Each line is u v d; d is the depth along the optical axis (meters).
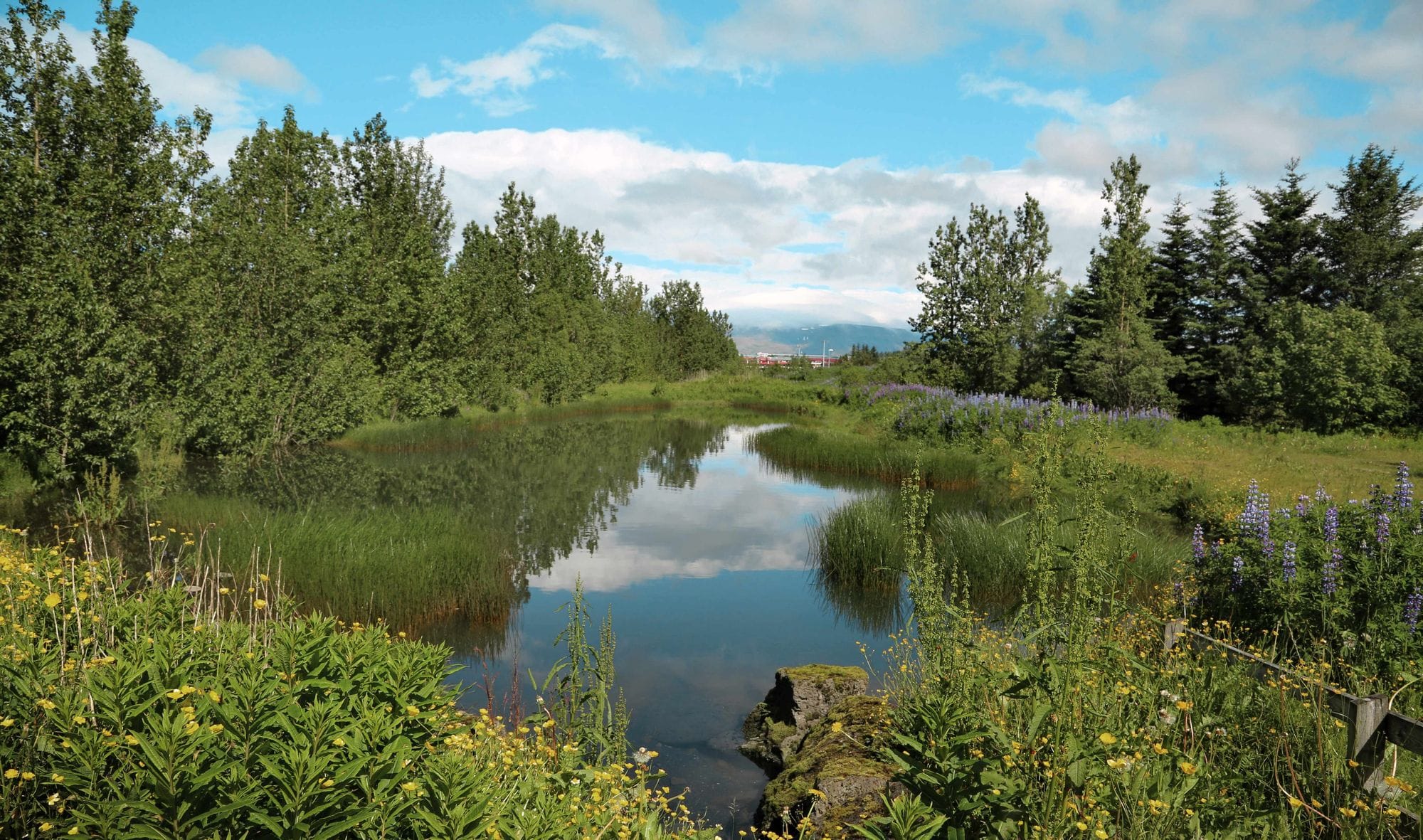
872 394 36.31
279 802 2.35
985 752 3.34
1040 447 3.85
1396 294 32.47
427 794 2.53
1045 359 35.00
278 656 3.10
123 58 18.44
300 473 19.80
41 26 17.09
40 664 3.08
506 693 6.86
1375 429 22.50
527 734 4.58
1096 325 33.59
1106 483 3.55
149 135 19.02
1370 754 3.27
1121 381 27.95
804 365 66.06
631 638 8.89
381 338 30.88
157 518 12.57
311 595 8.78
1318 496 8.25
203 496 14.16
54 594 3.79
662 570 11.87
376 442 26.44
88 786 2.41
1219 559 7.31
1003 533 10.99
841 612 9.97
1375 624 5.66
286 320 24.95
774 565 12.27
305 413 25.30
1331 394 23.20
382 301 30.64
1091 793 2.96
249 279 24.58
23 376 15.42
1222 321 33.78
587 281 59.12
